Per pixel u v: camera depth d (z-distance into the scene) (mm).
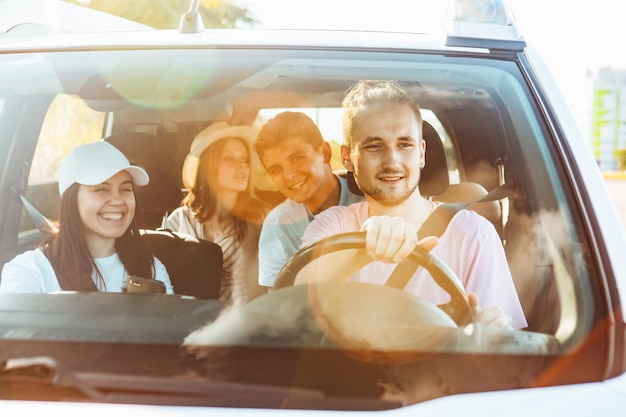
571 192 1704
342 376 1391
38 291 2070
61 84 2258
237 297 2211
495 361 1423
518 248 1852
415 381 1383
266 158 2264
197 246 2199
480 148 2178
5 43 2129
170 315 1572
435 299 1799
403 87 2016
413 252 1814
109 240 2133
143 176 2129
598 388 1365
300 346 1462
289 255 2195
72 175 2084
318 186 2227
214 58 2029
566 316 1550
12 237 2607
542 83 1940
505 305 1841
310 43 2053
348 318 1555
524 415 1303
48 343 1474
